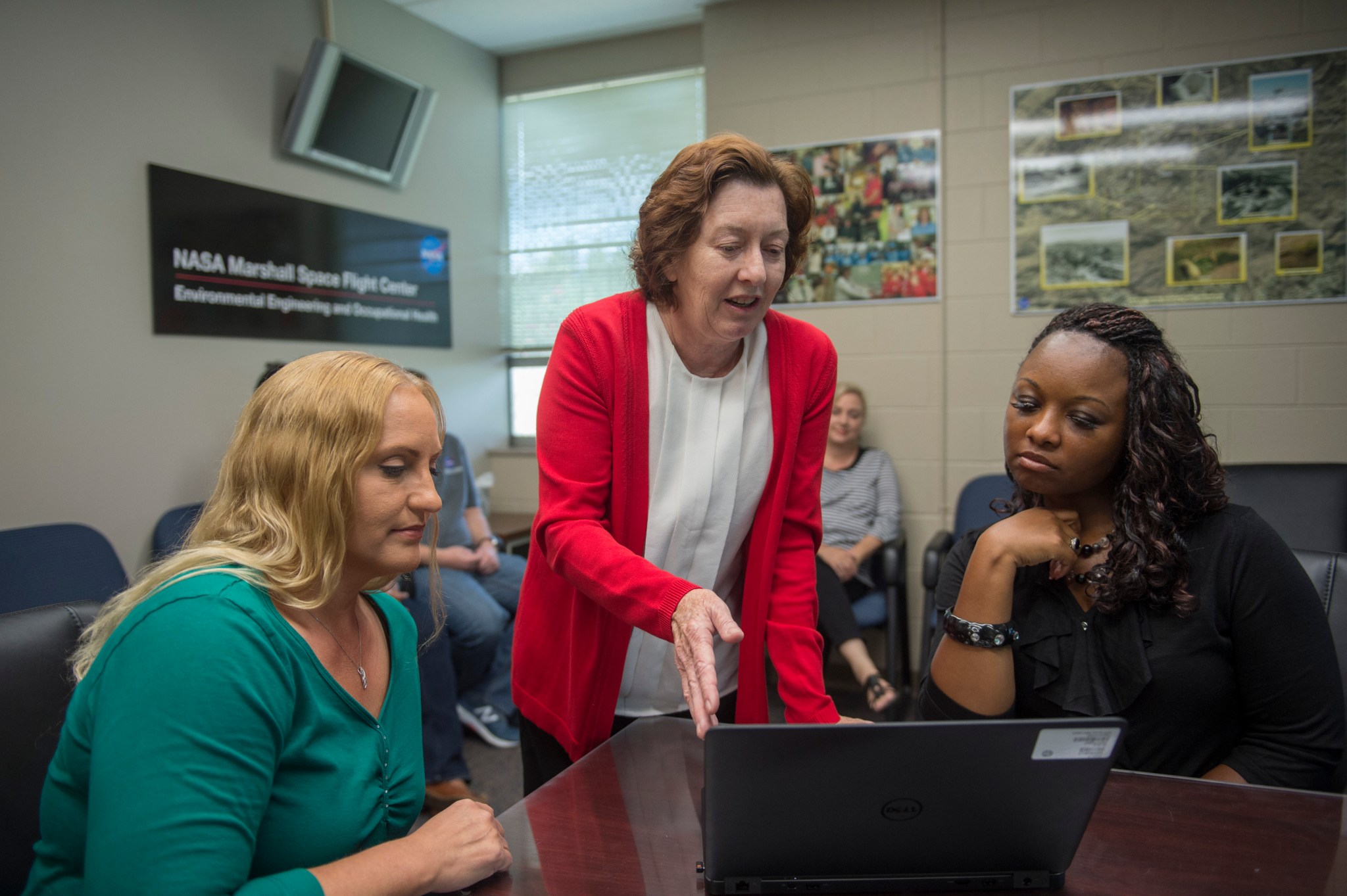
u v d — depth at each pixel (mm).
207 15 2826
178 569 814
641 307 1231
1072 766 691
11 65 2322
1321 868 785
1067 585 1088
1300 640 988
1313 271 2850
